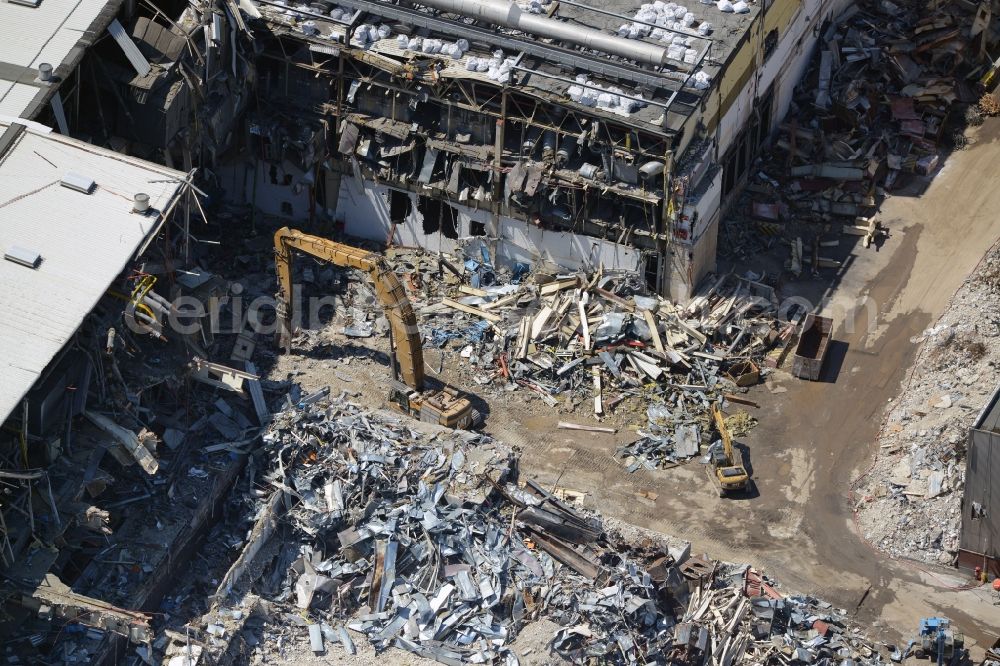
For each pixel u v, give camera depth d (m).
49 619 61.38
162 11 79.19
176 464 68.56
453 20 82.50
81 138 76.12
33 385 62.12
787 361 79.19
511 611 65.06
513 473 71.44
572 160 79.75
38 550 61.97
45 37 74.25
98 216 67.94
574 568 66.62
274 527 67.69
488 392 76.88
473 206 82.44
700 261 81.00
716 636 64.25
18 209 67.88
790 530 70.88
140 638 61.12
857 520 71.44
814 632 65.38
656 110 77.44
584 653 63.44
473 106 79.75
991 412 67.00
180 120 76.94
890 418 75.94
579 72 79.94
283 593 65.88
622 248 80.50
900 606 67.31
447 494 68.81
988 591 67.88
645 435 74.81
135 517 66.25
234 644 63.38
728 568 67.62
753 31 82.81
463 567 66.25
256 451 69.81
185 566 66.94
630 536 68.56
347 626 64.75
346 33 81.31
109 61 75.88
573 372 77.56
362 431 71.19
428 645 63.72
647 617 64.75
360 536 66.94
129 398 67.00
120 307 67.00
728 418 76.12
